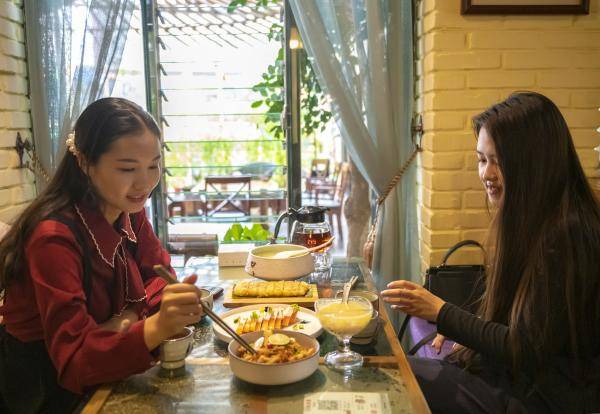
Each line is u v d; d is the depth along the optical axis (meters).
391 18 2.42
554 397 1.29
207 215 2.98
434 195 2.21
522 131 1.33
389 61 2.45
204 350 1.27
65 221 1.20
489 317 1.42
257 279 1.83
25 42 2.46
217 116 2.88
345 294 1.28
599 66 2.14
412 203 2.54
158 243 1.61
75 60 2.46
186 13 2.77
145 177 1.20
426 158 2.28
